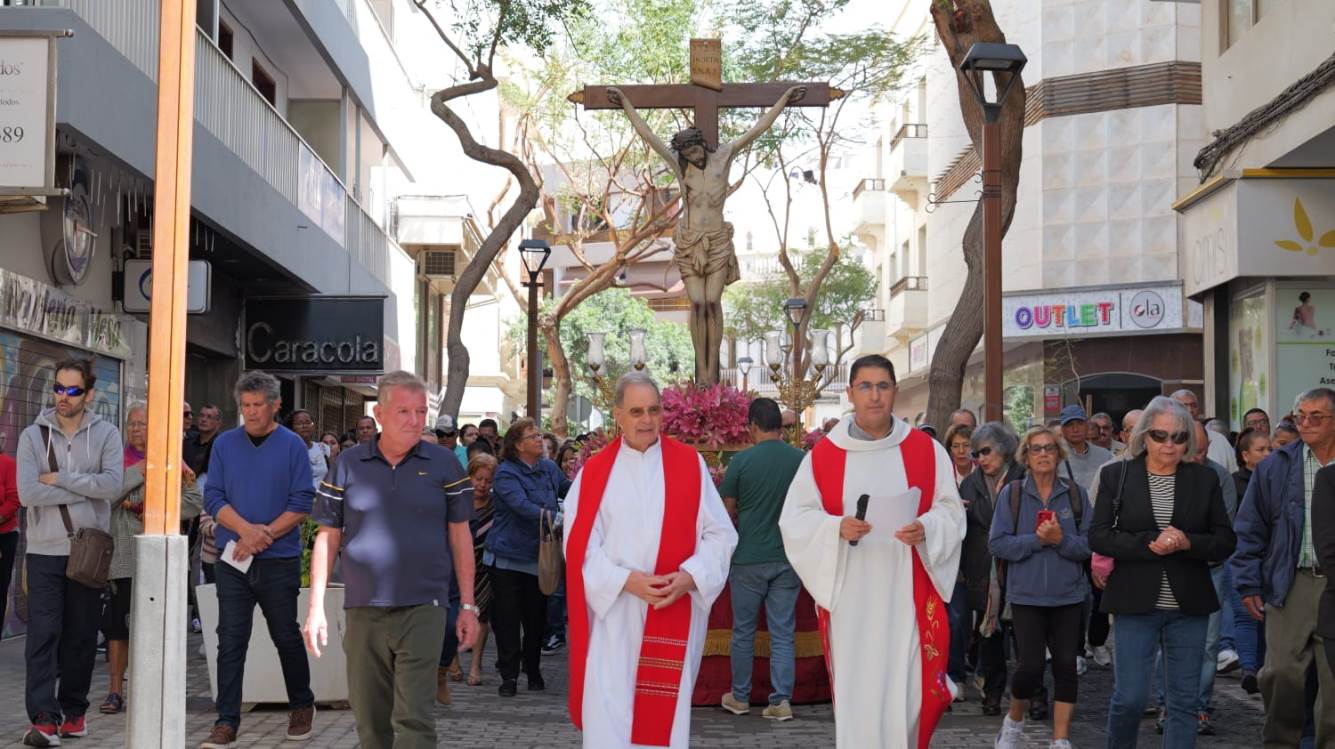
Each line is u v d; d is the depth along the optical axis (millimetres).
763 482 10047
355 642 6613
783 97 14594
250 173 17578
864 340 50062
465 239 32969
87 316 15758
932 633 6820
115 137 13336
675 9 30625
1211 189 17422
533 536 11188
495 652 14648
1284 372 16859
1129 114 31281
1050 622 8406
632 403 6586
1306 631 7637
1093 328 31109
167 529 6406
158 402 6434
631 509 6570
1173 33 30875
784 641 10102
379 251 27906
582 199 35312
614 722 6414
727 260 14367
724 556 6559
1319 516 6895
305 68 24000
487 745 9039
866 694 6781
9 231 14094
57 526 8641
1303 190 16422
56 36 11844
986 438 10172
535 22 19766
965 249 15883
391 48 30359
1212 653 9391
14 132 11758
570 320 55656
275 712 10094
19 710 10031
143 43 14883
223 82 16984
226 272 20328
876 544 6812
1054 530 8086
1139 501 7098
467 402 43031
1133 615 7102
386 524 6551
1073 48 31875
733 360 57188
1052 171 32094
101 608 9102
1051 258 32094
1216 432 11461
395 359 27453
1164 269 30750
